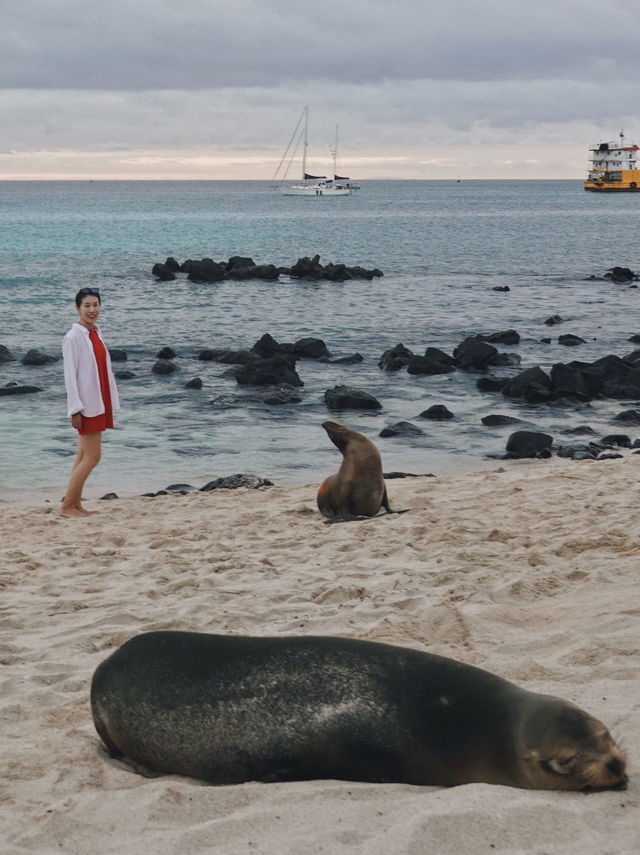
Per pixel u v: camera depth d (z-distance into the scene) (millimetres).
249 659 3773
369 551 7777
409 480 12008
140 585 7039
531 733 3320
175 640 3945
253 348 24812
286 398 19547
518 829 3031
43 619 6191
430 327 30844
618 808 3199
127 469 14102
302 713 3588
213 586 6906
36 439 15828
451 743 3439
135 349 25766
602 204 177250
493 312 34594
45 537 9039
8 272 46688
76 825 3277
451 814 3080
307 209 149250
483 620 5605
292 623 5840
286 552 7945
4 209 139750
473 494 10359
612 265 54781
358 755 3529
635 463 12266
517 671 4672
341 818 3174
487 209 152250
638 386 21000
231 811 3332
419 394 20625
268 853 2963
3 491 12680
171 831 3168
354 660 3678
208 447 15617
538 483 10977
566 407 19484
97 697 3955
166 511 10383
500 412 18938
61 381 21203
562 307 36031
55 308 33906
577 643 5113
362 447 9398
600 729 3342
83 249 62688
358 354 24641
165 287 41562
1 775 3801
